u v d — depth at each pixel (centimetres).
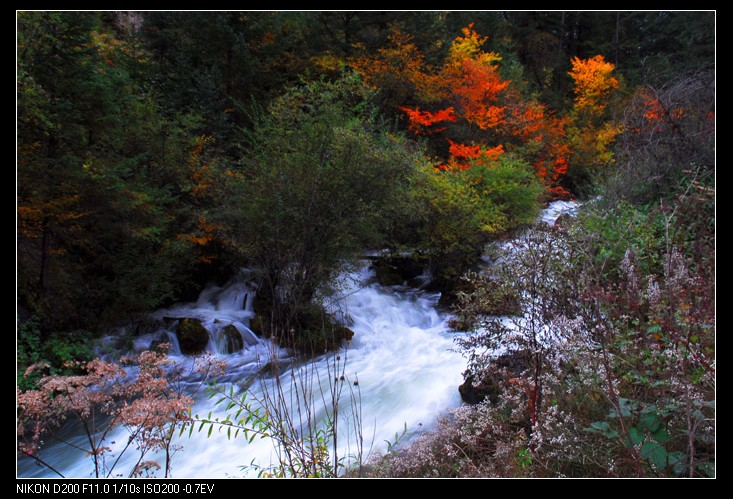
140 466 235
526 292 312
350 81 936
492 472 267
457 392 454
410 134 1589
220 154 1055
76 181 625
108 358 682
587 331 271
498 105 1731
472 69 1602
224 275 974
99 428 474
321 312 795
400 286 1053
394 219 912
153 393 237
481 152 1235
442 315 888
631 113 816
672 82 787
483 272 364
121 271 757
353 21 1551
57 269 690
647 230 447
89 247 741
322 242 763
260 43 1419
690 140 677
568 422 270
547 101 2358
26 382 553
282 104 916
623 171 779
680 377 222
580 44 2842
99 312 752
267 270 795
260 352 709
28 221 638
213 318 779
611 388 224
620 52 2748
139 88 1048
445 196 995
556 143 1833
